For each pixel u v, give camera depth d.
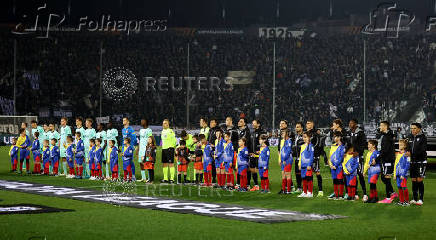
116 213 10.09
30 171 19.92
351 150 12.06
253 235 8.02
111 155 16.55
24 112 45.75
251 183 16.08
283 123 13.55
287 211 10.34
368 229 8.55
